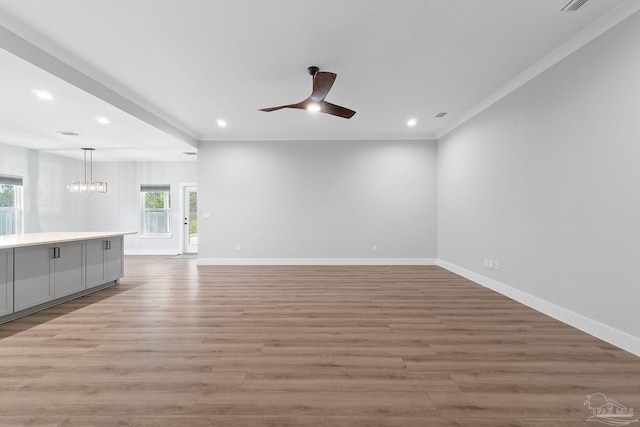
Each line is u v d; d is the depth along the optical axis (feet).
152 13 9.02
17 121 16.76
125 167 30.22
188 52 11.22
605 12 9.07
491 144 15.71
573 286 10.72
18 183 23.58
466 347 9.10
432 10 8.96
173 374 7.57
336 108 12.35
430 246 23.18
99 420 5.90
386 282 17.62
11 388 6.96
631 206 8.71
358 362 8.20
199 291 15.75
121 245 17.58
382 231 23.27
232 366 7.98
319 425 5.78
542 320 11.35
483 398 6.61
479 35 10.21
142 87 14.33
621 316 9.02
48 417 5.98
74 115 15.57
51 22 9.41
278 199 23.44
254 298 14.44
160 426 5.73
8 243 11.41
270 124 20.47
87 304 13.56
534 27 9.79
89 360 8.29
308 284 17.19
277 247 23.48
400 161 23.17
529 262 12.98
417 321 11.31
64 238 13.70
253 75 13.05
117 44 10.68
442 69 12.59
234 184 23.43
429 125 20.81
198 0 8.47
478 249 17.17
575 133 10.55
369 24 9.62
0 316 10.98
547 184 11.89
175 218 30.25
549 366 7.97
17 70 10.44
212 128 21.49
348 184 23.34
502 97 14.67
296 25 9.65
